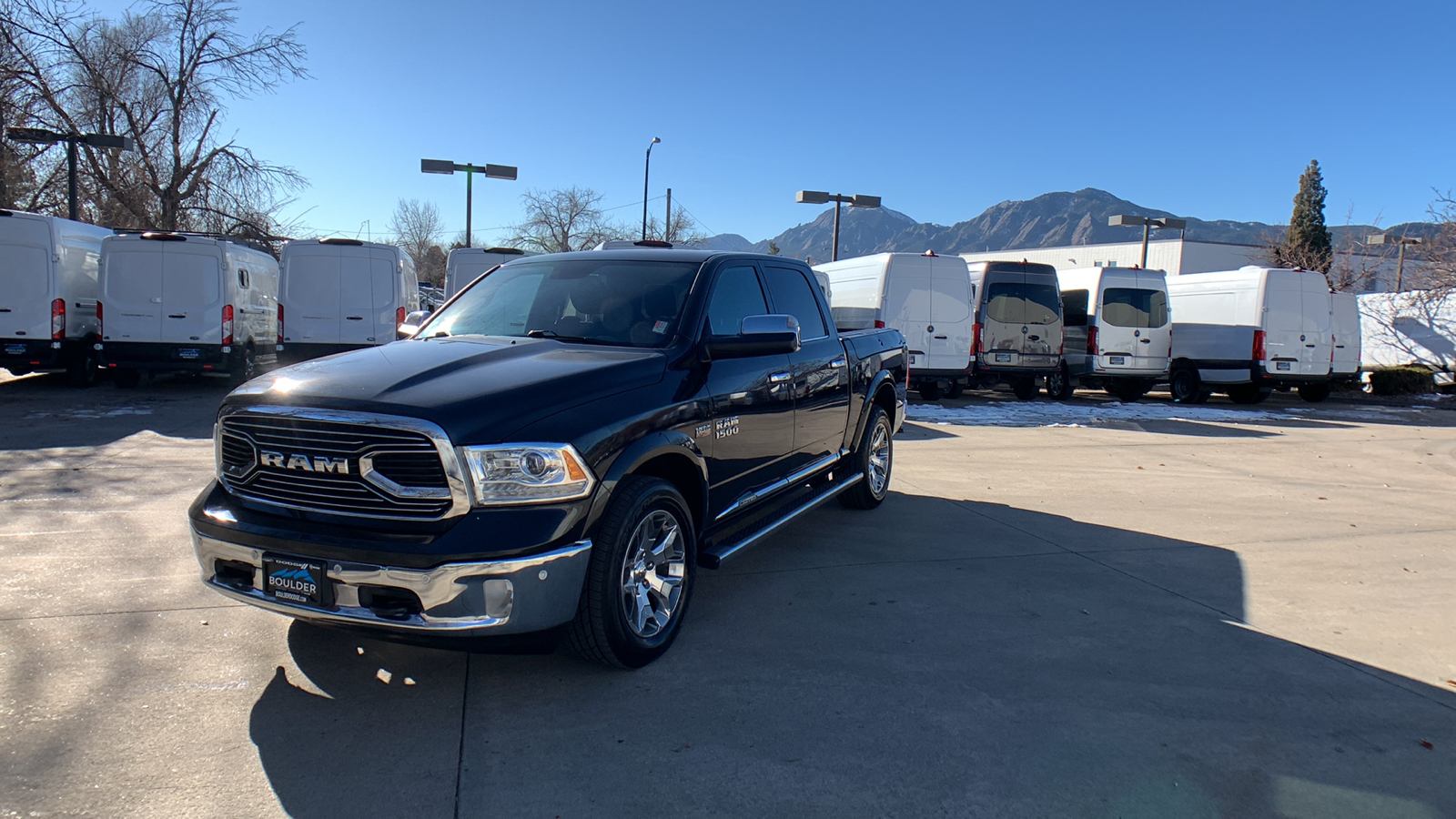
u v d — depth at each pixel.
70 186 21.30
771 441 4.70
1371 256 31.41
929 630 4.20
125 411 11.21
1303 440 12.29
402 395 3.16
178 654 3.65
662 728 3.15
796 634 4.09
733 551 4.17
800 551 5.51
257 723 3.09
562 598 3.17
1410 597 4.97
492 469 3.06
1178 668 3.84
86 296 14.23
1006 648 4.00
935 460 9.27
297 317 14.62
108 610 4.13
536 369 3.52
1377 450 11.49
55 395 12.91
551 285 4.59
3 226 12.86
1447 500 7.99
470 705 3.29
